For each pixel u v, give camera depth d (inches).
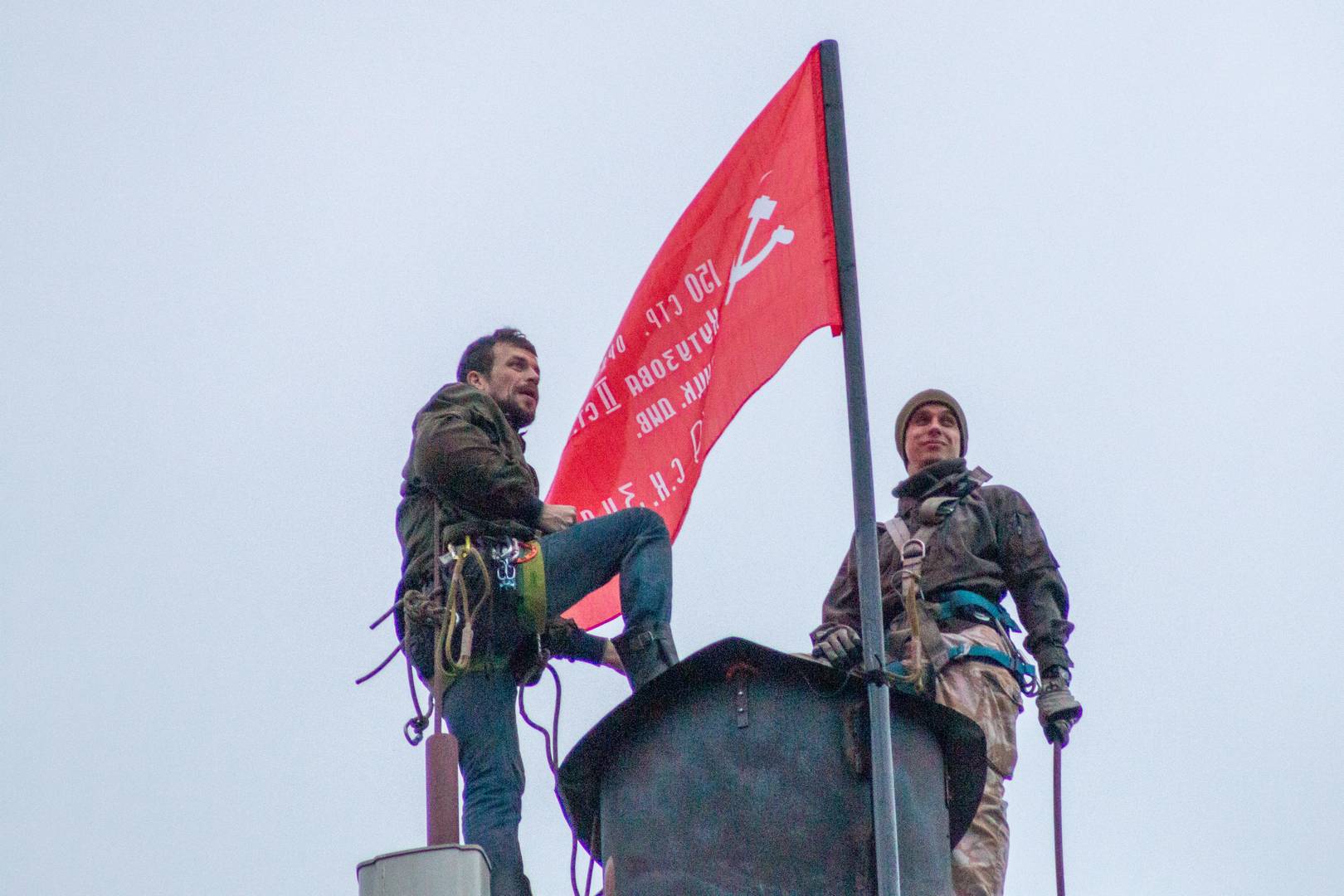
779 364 1112.8
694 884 861.2
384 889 849.5
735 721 882.1
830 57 1114.1
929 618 1163.9
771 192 1147.3
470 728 1037.2
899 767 891.4
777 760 875.4
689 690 893.8
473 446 1061.1
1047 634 1154.7
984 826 1125.7
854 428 983.0
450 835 890.1
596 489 1174.3
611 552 1079.6
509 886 991.0
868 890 857.5
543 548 1069.8
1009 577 1197.1
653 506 1158.3
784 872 858.8
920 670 981.2
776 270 1135.0
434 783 907.4
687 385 1167.0
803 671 888.9
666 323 1175.0
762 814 867.4
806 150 1139.9
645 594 1066.7
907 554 1022.4
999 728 1145.4
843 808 868.6
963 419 1282.0
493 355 1160.8
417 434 1080.8
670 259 1176.2
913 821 882.1
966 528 1198.9
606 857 896.3
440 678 979.3
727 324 1146.0
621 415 1177.4
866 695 881.5
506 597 1051.9
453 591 1023.6
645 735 896.3
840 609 1221.1
